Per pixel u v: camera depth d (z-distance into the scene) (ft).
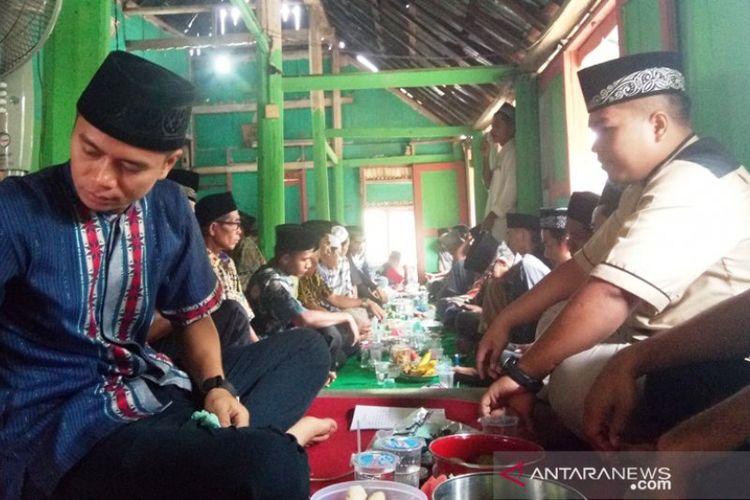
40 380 4.18
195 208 10.21
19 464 4.09
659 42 9.36
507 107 17.84
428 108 37.58
